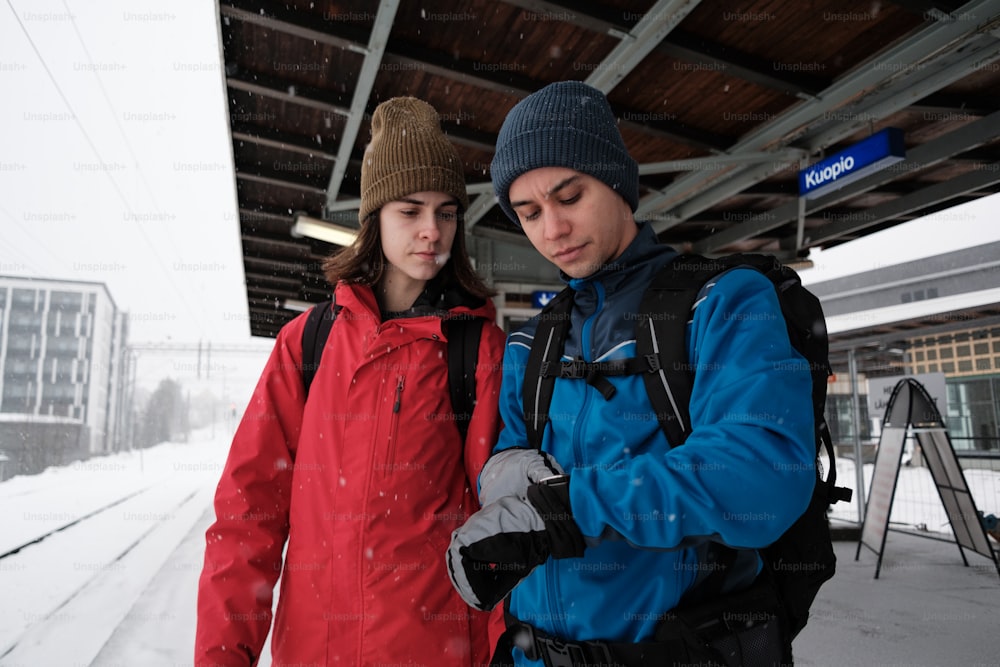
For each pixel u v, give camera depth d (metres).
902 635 3.14
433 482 1.28
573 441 0.90
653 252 0.99
